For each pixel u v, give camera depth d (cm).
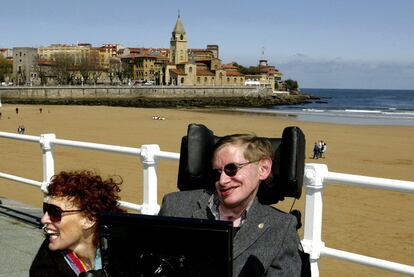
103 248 219
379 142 4197
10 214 703
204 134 314
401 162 3088
